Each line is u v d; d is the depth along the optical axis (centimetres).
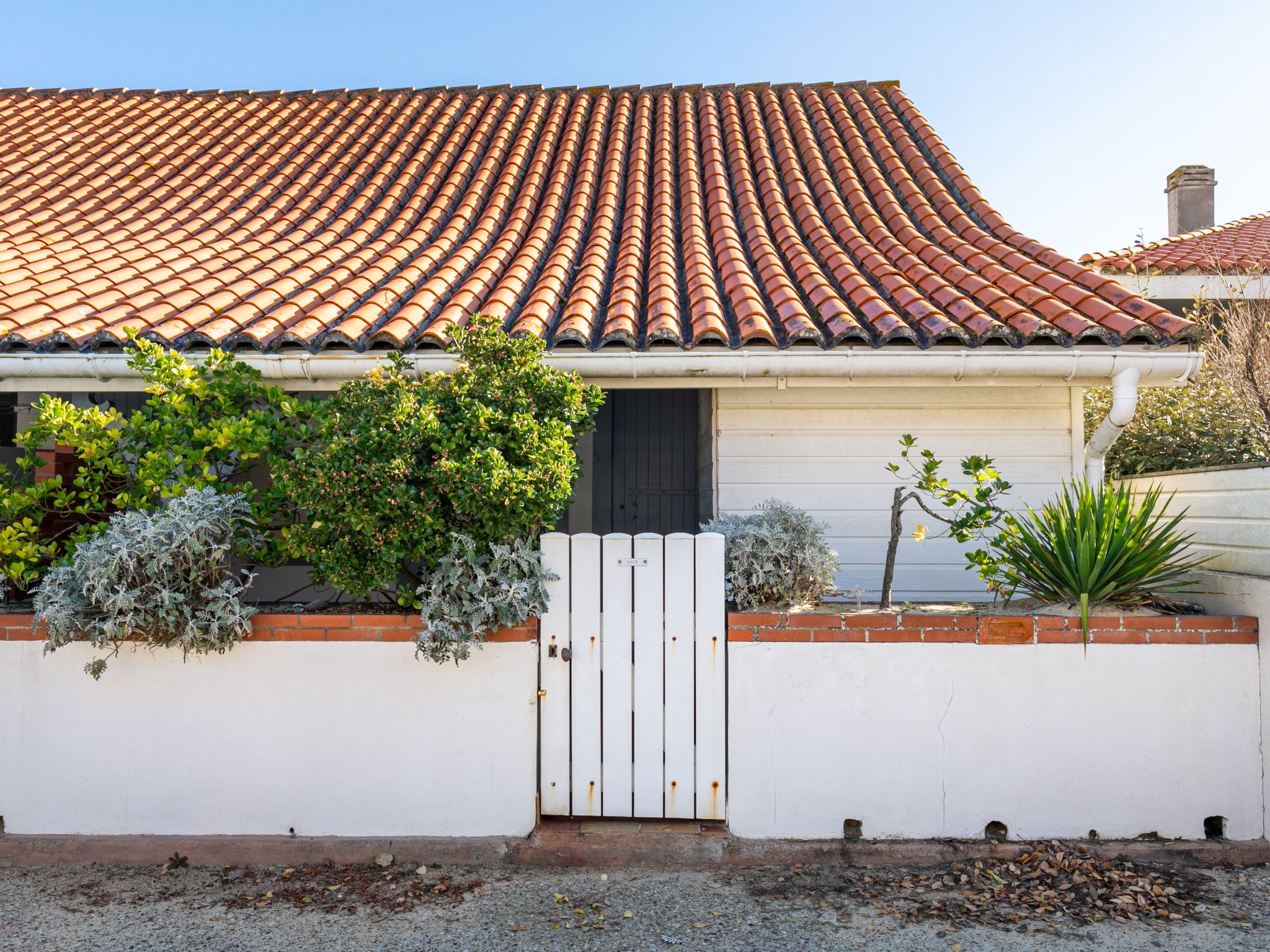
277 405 527
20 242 754
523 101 1102
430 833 476
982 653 473
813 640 473
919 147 934
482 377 479
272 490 494
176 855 472
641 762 476
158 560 445
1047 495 616
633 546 478
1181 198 1471
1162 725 470
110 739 480
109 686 479
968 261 682
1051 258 671
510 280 652
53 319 590
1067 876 445
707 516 681
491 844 469
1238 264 1012
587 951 381
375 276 673
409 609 507
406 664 476
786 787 473
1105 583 490
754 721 473
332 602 524
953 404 619
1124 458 751
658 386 582
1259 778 469
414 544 450
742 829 473
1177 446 733
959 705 473
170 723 479
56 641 456
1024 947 383
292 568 799
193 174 930
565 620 478
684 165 905
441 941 389
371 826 477
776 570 484
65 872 463
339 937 394
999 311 580
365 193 874
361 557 447
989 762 472
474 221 812
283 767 478
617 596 478
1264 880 443
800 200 805
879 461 620
